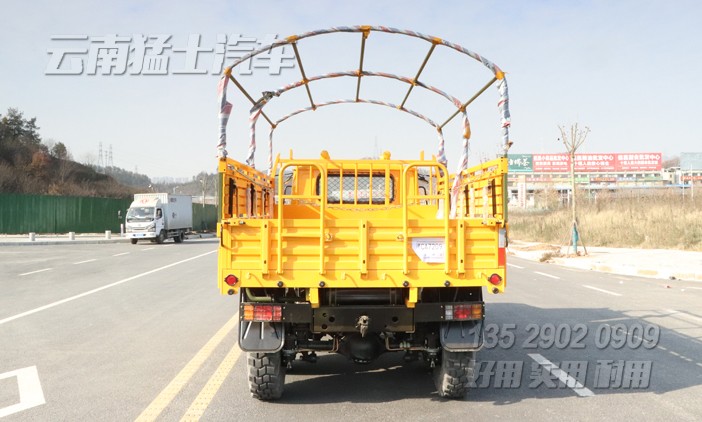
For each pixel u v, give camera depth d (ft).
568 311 31.35
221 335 25.46
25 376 18.85
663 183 247.09
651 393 16.92
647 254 67.82
